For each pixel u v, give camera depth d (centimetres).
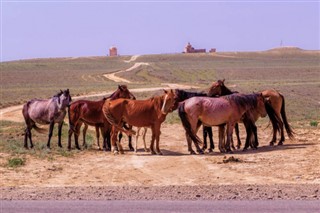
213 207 1052
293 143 2262
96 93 7375
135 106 2064
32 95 7362
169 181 1516
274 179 1511
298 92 7381
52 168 1745
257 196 1167
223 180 1514
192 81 11375
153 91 7300
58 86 9850
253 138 2200
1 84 10650
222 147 2078
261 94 2172
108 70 15250
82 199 1152
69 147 2233
